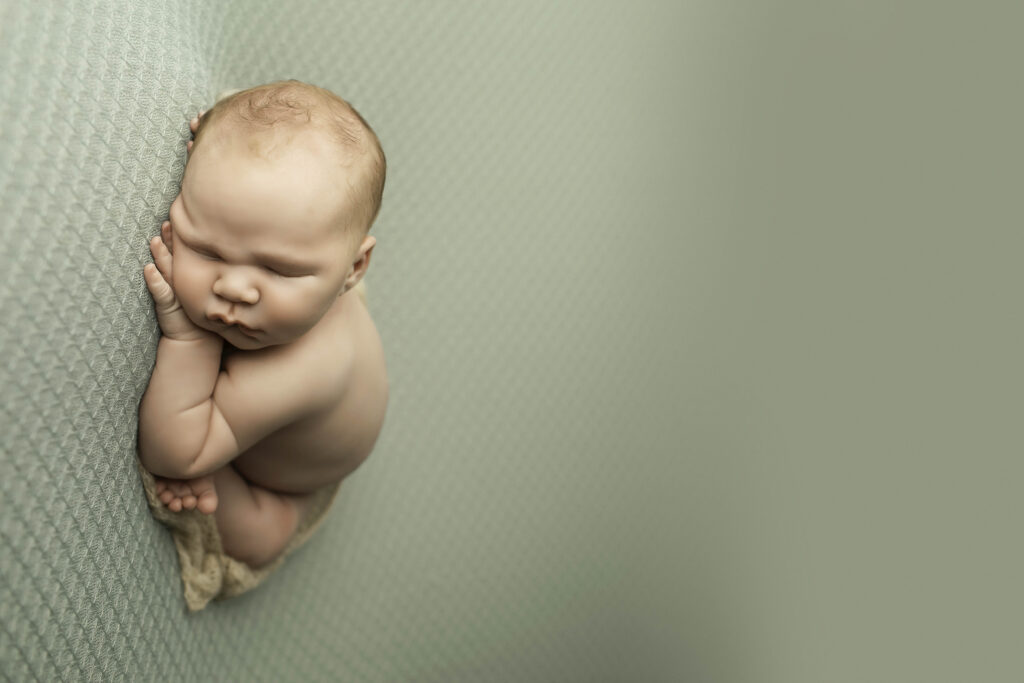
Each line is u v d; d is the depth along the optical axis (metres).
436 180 1.07
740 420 1.20
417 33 1.07
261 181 0.70
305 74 1.01
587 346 1.13
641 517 1.14
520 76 1.11
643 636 1.13
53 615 0.71
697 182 1.19
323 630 0.99
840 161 1.26
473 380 1.08
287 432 0.82
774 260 1.22
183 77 0.80
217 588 0.87
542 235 1.11
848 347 1.25
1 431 0.66
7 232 0.66
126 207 0.72
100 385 0.71
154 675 0.81
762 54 1.22
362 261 0.79
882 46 1.28
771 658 1.18
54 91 0.69
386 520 1.03
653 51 1.17
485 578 1.07
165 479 0.78
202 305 0.72
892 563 1.23
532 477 1.09
